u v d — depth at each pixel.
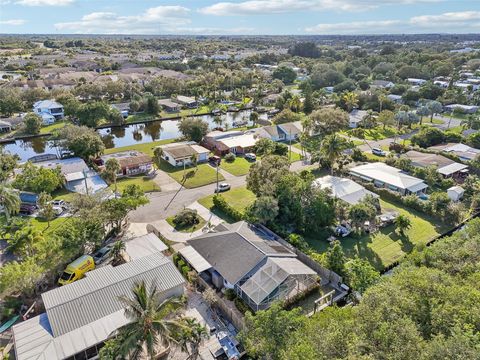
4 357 29.52
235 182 70.12
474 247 35.03
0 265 42.00
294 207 51.66
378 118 111.25
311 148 91.94
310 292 39.38
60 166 66.25
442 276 28.75
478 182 64.31
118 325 31.25
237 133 96.94
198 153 80.69
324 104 140.12
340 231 51.34
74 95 131.50
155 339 26.05
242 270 38.53
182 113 130.00
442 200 55.66
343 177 71.88
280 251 42.41
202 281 39.50
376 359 20.77
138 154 78.88
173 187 67.06
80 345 29.17
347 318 25.69
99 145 77.62
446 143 90.38
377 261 45.62
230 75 180.00
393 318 23.38
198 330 29.50
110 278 36.38
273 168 56.31
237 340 32.53
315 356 21.92
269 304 36.16
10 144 96.00
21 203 56.25
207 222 54.06
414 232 52.50
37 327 30.78
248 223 50.00
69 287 34.97
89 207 48.47
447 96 136.88
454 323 23.14
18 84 143.50
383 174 68.25
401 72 188.50
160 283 36.47
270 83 182.88
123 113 121.75
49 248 38.88
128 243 44.59
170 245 47.53
